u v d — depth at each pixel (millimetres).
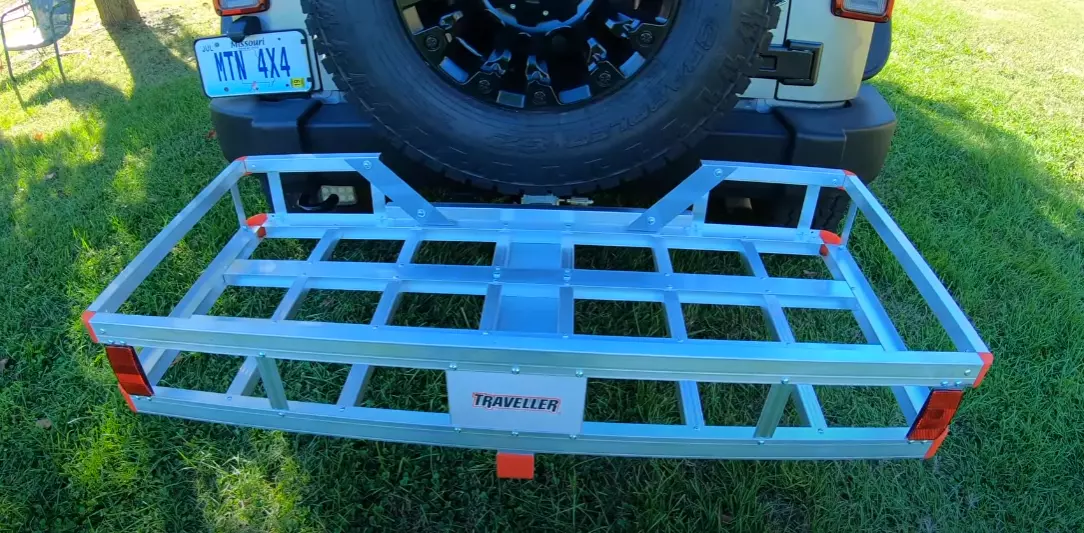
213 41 2252
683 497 2004
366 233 2191
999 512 2037
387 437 1740
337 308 2686
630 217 2125
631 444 1666
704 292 1915
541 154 1971
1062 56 6270
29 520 1985
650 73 1891
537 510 1991
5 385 2416
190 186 3527
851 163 2250
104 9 6762
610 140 1952
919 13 7699
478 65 1963
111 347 1608
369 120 1999
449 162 2021
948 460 2170
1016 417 2307
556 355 1468
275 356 1565
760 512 1972
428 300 2707
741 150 2211
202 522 1972
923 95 5020
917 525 1996
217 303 2664
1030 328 2682
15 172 3855
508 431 1653
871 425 2264
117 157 3924
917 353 1464
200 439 2166
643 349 1458
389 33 1885
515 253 2102
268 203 2518
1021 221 3369
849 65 2207
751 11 1816
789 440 1644
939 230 3236
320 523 1956
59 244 3100
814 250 2168
